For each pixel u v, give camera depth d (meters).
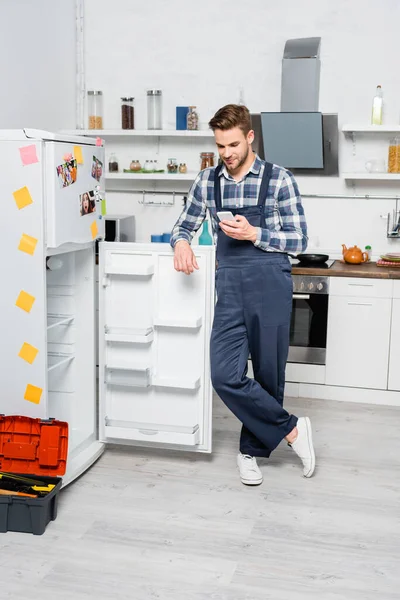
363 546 2.58
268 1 4.68
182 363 3.28
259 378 3.03
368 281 4.24
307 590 2.28
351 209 4.76
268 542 2.59
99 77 5.04
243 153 2.75
